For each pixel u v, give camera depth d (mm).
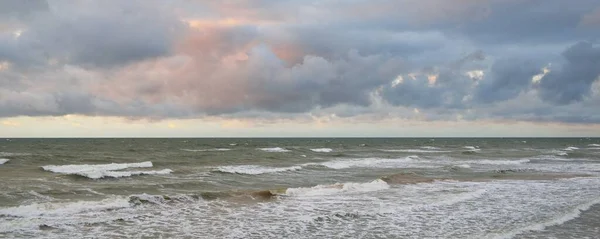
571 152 58875
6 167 27312
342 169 30797
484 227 12242
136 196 15547
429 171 29500
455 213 14188
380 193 18547
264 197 17109
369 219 13227
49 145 66938
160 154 43500
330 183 22656
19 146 61906
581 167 33375
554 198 17219
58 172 25031
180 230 11758
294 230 11844
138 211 14039
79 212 13516
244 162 35094
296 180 23844
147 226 12117
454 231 11773
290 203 15961
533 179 24406
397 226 12352
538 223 12641
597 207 15297
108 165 29719
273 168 30000
